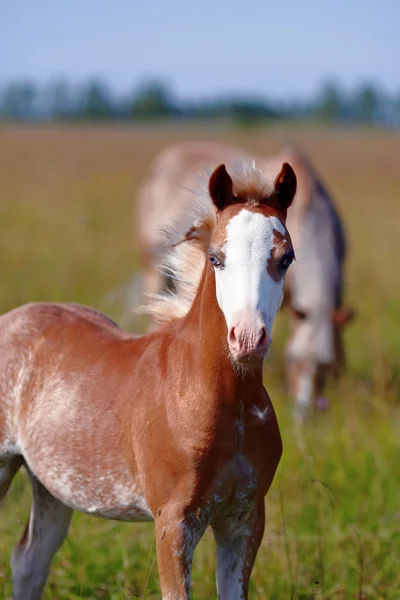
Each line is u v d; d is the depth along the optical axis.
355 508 9.78
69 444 6.89
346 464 10.70
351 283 21.58
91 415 6.82
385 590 8.23
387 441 11.36
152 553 8.23
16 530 9.02
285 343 15.25
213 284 6.25
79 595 8.02
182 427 6.20
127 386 6.74
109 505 6.80
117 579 8.01
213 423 6.15
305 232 13.26
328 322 12.73
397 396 13.79
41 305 7.93
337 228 13.76
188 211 7.07
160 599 7.81
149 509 6.60
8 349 7.57
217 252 6.03
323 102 198.12
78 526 8.70
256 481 6.41
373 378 14.42
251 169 6.46
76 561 8.27
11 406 7.43
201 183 6.95
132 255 27.34
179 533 6.23
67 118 197.50
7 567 8.36
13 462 7.64
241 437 6.26
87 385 6.98
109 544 8.70
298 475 10.38
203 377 6.19
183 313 7.07
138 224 17.50
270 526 9.23
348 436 11.41
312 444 10.78
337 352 12.72
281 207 6.42
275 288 5.94
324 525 9.32
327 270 13.21
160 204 16.45
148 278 15.09
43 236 30.53
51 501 7.67
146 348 6.91
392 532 9.00
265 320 5.77
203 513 6.32
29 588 7.71
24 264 24.31
